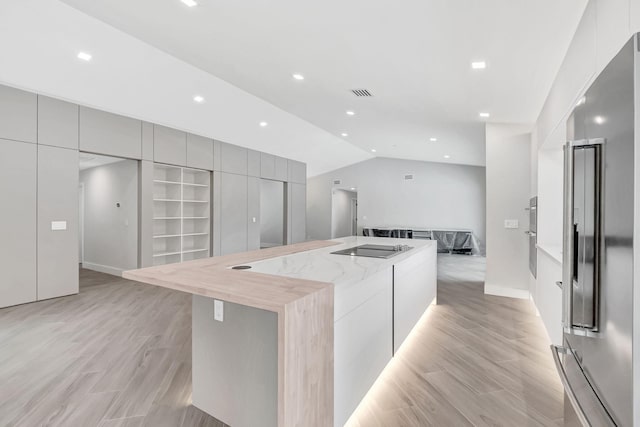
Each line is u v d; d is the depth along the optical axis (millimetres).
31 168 4355
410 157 10680
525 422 1953
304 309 1470
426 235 10469
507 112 4367
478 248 9906
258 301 1434
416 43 2768
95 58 3949
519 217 4801
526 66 3004
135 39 3713
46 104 4500
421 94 4059
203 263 2303
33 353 2840
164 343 3074
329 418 1681
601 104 1171
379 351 2375
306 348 1487
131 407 2057
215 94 5395
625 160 983
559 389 2312
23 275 4305
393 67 3328
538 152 4031
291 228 9984
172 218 6469
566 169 1312
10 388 2277
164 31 3086
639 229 926
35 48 3604
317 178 12711
